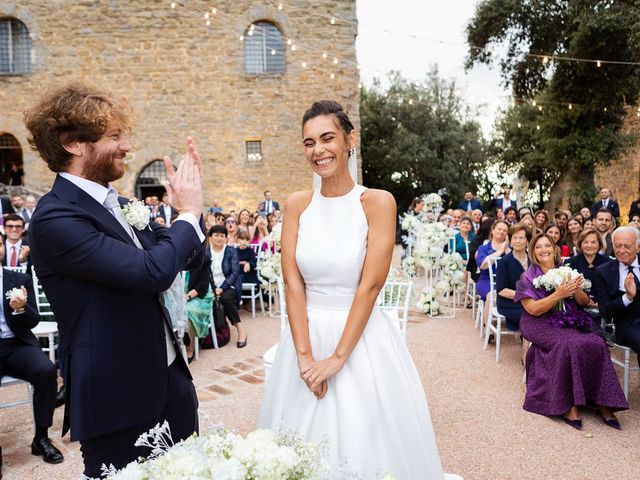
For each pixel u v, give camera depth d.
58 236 1.38
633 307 3.80
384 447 1.71
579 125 15.52
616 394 3.37
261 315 6.95
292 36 13.77
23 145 13.48
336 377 1.75
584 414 3.59
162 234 1.84
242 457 1.11
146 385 1.55
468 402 3.79
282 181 14.13
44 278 1.47
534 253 3.99
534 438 3.21
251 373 4.51
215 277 5.81
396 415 1.77
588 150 15.05
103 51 13.59
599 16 12.91
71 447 3.18
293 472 1.13
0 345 3.17
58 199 1.46
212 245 5.96
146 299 1.59
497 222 6.12
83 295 1.46
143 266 1.40
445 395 3.92
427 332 5.82
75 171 1.52
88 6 13.46
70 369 1.47
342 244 1.77
